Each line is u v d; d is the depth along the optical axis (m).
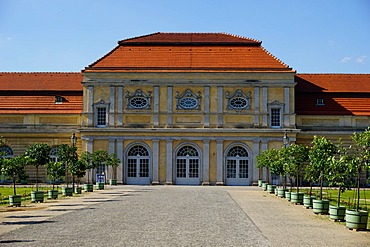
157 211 29.75
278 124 63.91
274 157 48.41
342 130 64.94
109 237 19.95
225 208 32.00
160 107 64.12
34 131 65.19
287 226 24.12
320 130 64.94
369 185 61.44
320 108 66.12
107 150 63.88
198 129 63.28
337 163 26.94
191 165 63.81
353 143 64.62
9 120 66.06
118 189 53.94
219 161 63.44
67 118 65.69
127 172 64.06
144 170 64.06
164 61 65.50
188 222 24.72
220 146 63.50
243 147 63.66
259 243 19.05
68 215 27.59
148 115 64.12
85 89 64.50
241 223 24.67
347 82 70.12
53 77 71.44
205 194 45.47
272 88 63.84
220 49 67.38
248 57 66.00
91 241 19.00
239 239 19.88
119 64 65.00
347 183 27.09
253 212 29.97
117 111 64.12
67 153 47.22
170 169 63.47
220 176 63.38
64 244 18.34
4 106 66.44
